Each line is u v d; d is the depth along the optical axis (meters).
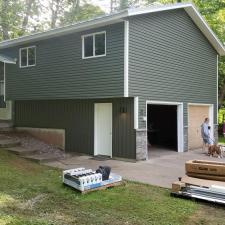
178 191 7.72
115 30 12.49
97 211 6.59
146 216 6.35
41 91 15.61
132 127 12.72
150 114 18.92
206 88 17.70
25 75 16.45
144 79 13.00
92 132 14.10
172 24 14.73
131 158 12.72
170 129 17.83
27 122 17.12
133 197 7.62
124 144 12.97
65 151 14.95
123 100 13.02
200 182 7.66
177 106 15.65
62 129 15.34
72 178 8.19
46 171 10.43
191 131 16.59
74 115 14.84
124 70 12.18
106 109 13.75
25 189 8.06
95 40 13.24
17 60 16.91
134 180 9.38
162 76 14.09
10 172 9.78
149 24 13.29
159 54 13.89
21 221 5.74
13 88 17.20
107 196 7.67
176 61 15.05
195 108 16.91
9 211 6.35
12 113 17.92
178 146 15.78
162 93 14.09
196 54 16.69
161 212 6.61
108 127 13.69
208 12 25.03
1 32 27.88
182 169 11.10
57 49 14.78
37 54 15.77
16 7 27.25
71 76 14.20
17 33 28.47
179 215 6.47
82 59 13.72
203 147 16.39
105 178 8.41
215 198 7.21
